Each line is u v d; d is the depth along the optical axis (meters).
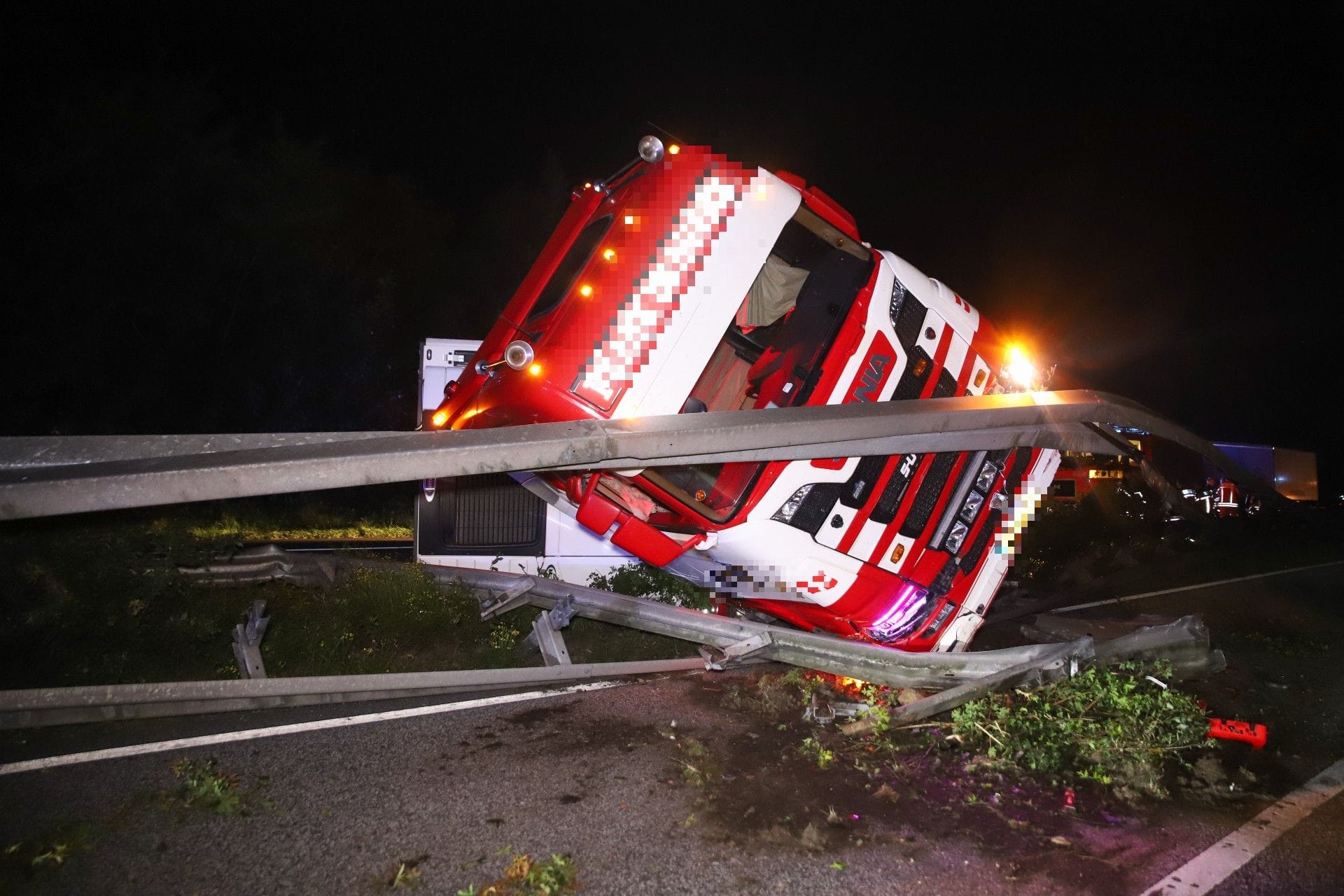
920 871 3.43
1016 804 4.05
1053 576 10.26
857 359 5.46
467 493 7.82
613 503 5.26
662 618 5.80
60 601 5.21
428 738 4.79
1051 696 4.78
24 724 4.09
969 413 5.14
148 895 3.17
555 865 3.35
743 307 5.71
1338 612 9.09
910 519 5.73
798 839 3.67
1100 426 6.29
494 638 6.77
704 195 5.04
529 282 5.75
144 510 5.97
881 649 5.14
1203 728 4.59
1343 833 3.81
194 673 5.60
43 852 3.40
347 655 6.14
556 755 4.58
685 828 3.75
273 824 3.72
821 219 5.65
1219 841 3.72
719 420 4.26
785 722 5.15
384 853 3.50
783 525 5.21
